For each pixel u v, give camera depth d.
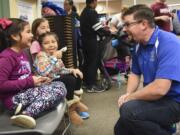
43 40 2.38
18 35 1.81
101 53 4.29
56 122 1.61
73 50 3.16
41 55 2.27
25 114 1.62
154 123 1.61
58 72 2.37
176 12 4.59
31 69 2.13
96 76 4.23
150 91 1.59
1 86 1.68
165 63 1.58
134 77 1.96
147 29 1.65
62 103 1.92
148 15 1.63
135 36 1.68
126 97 1.78
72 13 3.41
